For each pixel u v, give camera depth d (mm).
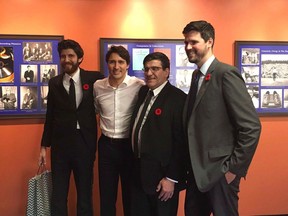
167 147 2102
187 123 2008
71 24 2879
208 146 1891
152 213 2279
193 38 1917
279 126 3170
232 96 1805
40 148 2812
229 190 1945
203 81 1938
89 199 2545
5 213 2900
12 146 2879
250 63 3084
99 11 2910
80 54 2445
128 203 2438
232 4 3068
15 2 2807
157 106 2129
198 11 3027
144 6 2963
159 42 2963
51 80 2527
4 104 2818
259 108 3113
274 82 3117
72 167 2529
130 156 2352
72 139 2443
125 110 2355
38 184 2588
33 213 2582
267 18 3111
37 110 2869
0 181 2879
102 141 2426
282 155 3191
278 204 3209
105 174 2418
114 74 2277
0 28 2795
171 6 2994
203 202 2102
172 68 2990
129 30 2953
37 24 2840
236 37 3082
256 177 3180
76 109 2447
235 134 1883
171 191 2107
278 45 3107
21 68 2820
